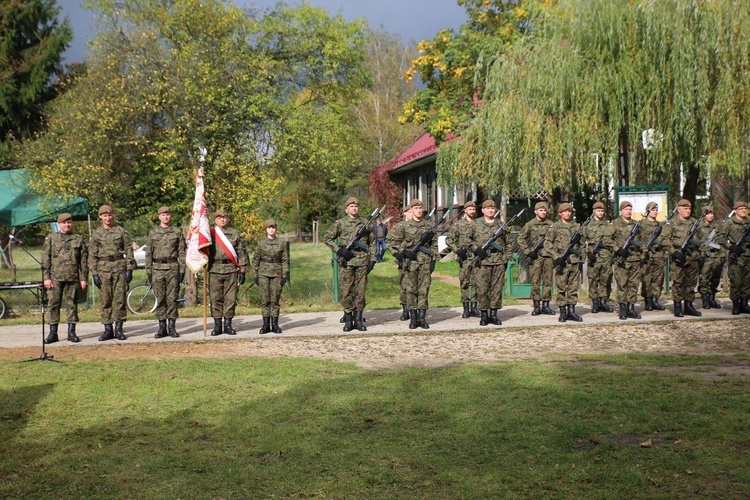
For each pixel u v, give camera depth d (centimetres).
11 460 602
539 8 1952
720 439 604
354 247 1252
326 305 1689
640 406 706
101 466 584
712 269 1439
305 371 915
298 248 4269
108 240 1209
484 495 504
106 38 1719
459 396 765
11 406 772
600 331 1199
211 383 858
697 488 503
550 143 1772
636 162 1822
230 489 531
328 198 4944
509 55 1936
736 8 1577
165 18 1728
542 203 1404
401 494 511
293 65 2322
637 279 1325
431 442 621
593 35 1730
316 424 684
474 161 2078
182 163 1756
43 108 4097
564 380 833
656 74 1653
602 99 1708
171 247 1225
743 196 2230
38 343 1195
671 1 1608
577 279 1311
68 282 1205
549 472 541
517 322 1324
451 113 2672
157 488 536
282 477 550
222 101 1730
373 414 712
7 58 4141
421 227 1281
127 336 1259
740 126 1622
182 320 1480
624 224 1358
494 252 1287
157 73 1709
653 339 1109
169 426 691
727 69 1583
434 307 1647
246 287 1861
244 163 1778
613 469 541
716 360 930
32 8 4253
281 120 1873
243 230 1752
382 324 1342
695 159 1714
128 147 1783
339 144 2053
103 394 816
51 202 1759
